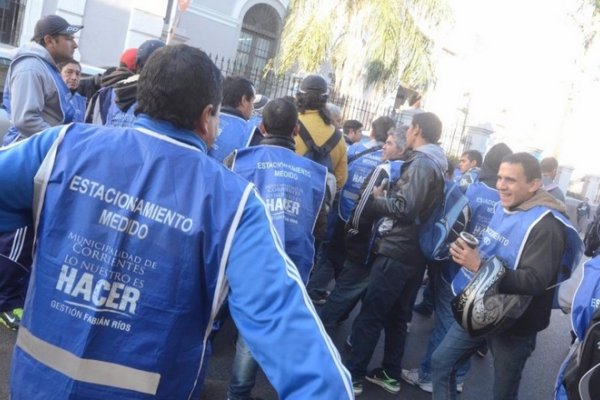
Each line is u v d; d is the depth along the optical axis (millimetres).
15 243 1430
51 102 3746
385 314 3883
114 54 11930
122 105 3250
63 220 1319
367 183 4152
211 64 1438
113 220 1306
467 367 4277
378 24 13789
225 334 4535
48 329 1309
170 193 1315
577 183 25906
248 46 19438
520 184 2939
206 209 1295
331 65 14836
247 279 1235
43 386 1294
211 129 1479
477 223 4668
